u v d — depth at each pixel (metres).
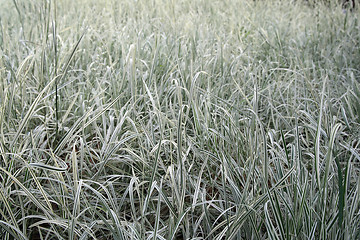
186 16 4.79
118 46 3.52
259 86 2.96
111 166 2.06
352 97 2.87
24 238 1.54
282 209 1.82
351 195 1.79
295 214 1.59
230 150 2.27
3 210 1.71
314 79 3.27
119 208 1.83
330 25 4.82
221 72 3.13
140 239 1.52
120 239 1.52
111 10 4.56
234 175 2.07
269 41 4.12
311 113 2.57
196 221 1.84
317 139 1.49
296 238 1.52
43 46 2.56
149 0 5.21
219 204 1.99
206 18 4.79
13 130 2.23
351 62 3.88
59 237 1.67
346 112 2.84
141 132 2.25
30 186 1.88
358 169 2.11
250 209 1.55
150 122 2.28
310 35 4.46
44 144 2.09
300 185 1.68
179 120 1.65
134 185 2.07
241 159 2.19
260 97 2.88
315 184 1.83
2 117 1.91
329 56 4.03
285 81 3.18
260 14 5.21
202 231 1.79
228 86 2.99
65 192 1.85
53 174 1.94
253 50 4.02
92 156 2.14
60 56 3.10
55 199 1.88
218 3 5.65
